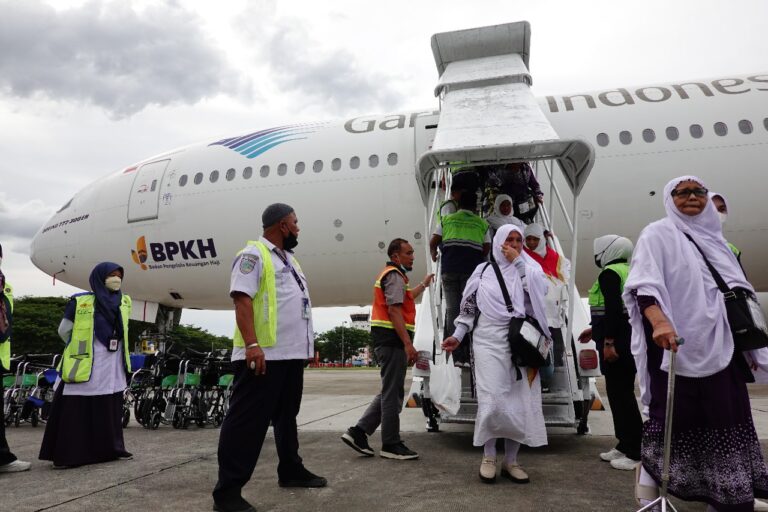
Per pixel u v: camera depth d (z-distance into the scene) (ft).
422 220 28.30
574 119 27.25
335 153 30.32
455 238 14.29
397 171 28.89
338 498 9.36
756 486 6.34
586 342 13.46
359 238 29.27
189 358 19.34
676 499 8.93
